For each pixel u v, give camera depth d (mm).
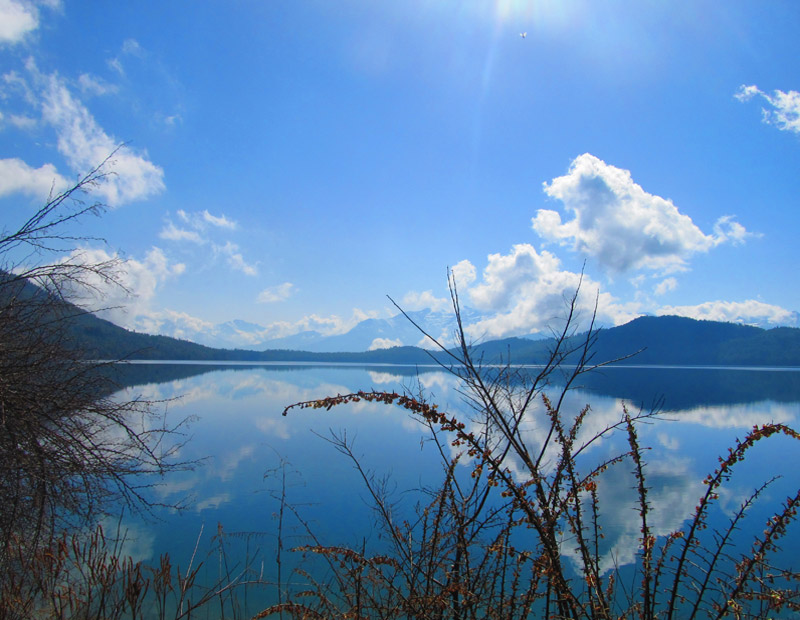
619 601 5820
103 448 6160
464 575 3225
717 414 38188
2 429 5156
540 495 2492
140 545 10945
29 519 5270
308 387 65062
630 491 15398
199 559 10141
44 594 5316
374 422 32094
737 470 19484
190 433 27000
